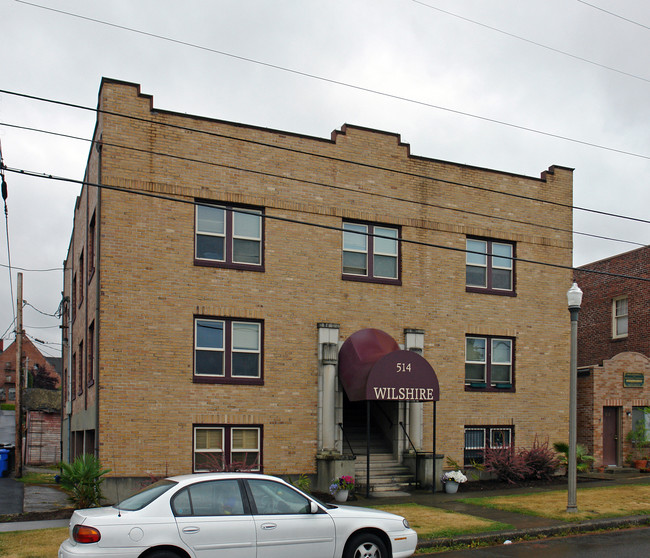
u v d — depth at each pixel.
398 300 21.28
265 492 9.79
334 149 20.81
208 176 19.14
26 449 38.53
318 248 20.33
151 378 17.95
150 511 9.02
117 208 18.09
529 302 23.38
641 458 24.77
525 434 22.77
